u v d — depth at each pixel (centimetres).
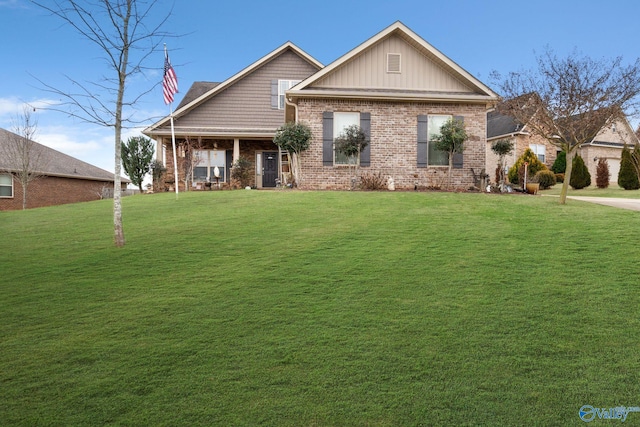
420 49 1560
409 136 1541
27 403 289
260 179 2105
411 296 468
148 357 348
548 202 1112
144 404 288
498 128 2789
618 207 1067
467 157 1554
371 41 1526
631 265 552
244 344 367
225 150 2084
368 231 780
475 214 932
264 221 891
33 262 636
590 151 2620
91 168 2997
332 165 1527
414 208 1008
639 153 1989
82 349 362
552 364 329
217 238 753
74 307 455
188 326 404
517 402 286
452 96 1510
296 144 1459
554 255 608
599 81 1064
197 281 531
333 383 309
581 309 424
